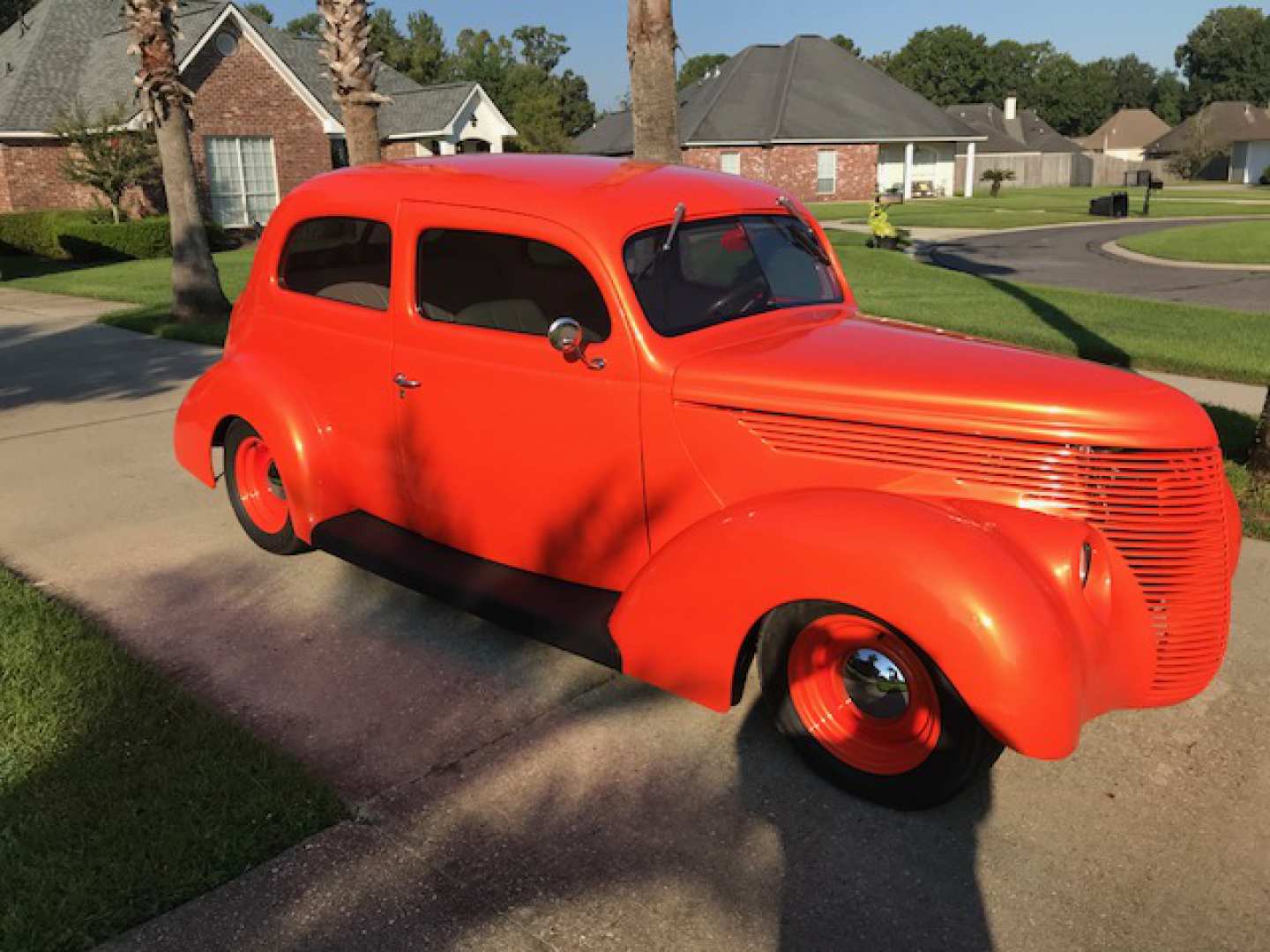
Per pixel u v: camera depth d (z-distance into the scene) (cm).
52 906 266
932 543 277
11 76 2706
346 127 1196
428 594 405
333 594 471
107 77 2702
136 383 945
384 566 420
